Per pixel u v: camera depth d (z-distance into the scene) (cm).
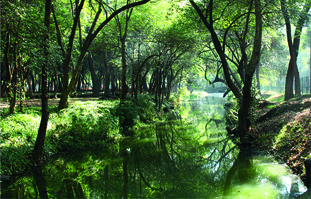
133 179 707
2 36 779
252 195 558
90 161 880
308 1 1342
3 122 817
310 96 1284
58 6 1443
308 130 729
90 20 1795
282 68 3045
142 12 1988
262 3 1114
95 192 611
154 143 1184
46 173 745
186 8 1530
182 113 2514
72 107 1228
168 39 1989
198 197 568
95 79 3081
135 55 2430
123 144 1159
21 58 983
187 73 3622
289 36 1634
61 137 985
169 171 777
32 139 831
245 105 1006
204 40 2116
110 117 1259
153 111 2083
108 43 2108
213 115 2233
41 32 760
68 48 1170
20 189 621
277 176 649
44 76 773
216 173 743
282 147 816
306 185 550
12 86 996
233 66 3188
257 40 909
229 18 1478
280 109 1206
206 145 1123
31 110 1105
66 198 573
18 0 704
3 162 686
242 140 1039
